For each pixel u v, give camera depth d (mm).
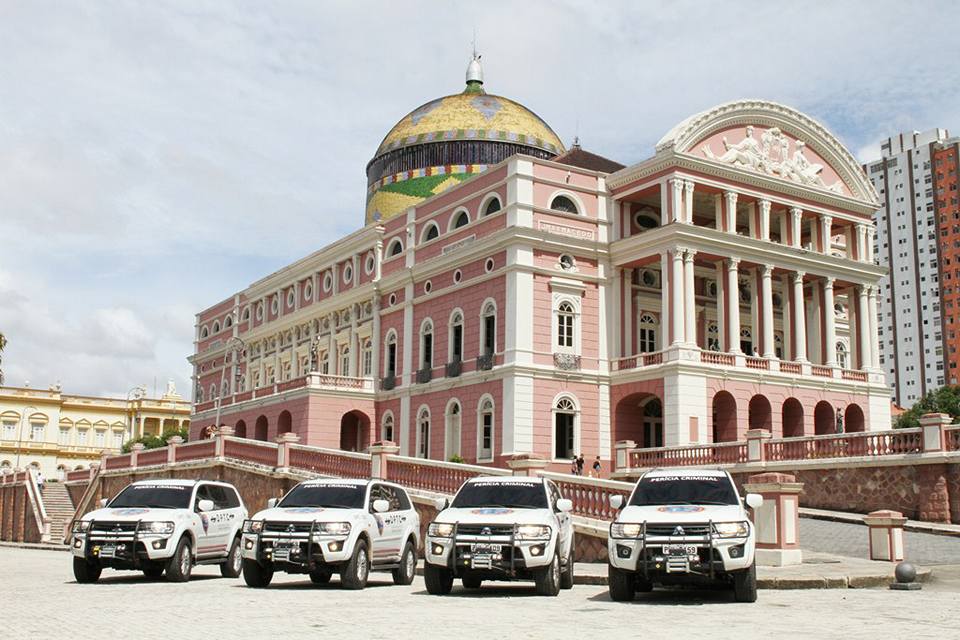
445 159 62156
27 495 63750
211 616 13430
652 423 47281
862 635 11586
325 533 18047
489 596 16734
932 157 121188
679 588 17781
